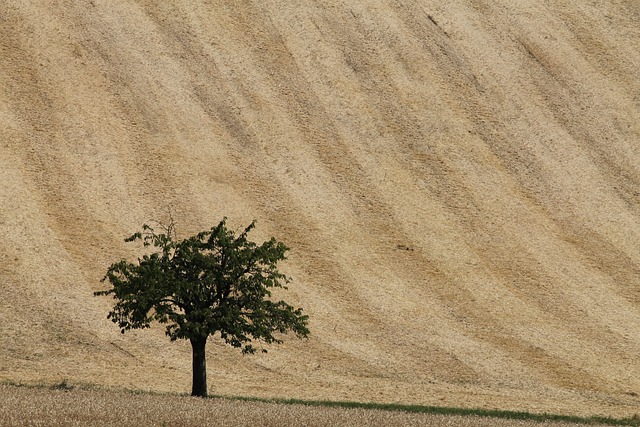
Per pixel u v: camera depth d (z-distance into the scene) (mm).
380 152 174875
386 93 191125
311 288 135750
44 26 183500
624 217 170250
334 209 157125
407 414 81562
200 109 175875
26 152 154250
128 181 153250
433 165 174125
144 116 170000
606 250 159375
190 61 187375
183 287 89812
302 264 141500
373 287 138750
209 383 104938
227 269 92375
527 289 144750
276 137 173250
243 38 197375
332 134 177250
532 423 82000
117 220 143750
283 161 167375
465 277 145375
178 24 196250
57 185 148625
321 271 140625
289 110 181125
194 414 68062
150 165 158375
